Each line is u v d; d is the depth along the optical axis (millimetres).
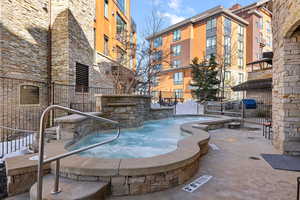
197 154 3209
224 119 8602
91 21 9273
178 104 16734
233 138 6168
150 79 12352
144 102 7719
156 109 9102
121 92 11336
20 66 6359
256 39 23109
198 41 23750
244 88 12836
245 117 11367
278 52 4789
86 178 2473
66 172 2537
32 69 6789
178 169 2771
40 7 7109
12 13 6105
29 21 6695
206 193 2531
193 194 2504
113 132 6238
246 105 11930
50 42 7480
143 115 7531
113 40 13484
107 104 6133
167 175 2646
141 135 6152
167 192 2557
